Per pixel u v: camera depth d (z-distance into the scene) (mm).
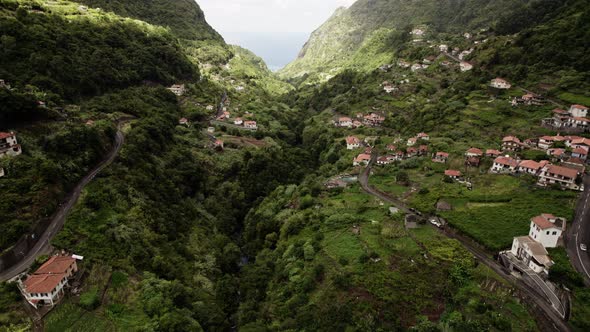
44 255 66438
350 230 89250
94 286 65750
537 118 129250
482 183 100375
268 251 95250
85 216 77062
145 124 123562
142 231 82438
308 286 74438
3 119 89250
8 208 69000
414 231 85125
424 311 63719
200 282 82438
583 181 93000
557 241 71500
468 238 80250
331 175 129125
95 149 98375
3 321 55625
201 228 105312
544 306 60719
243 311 77000
